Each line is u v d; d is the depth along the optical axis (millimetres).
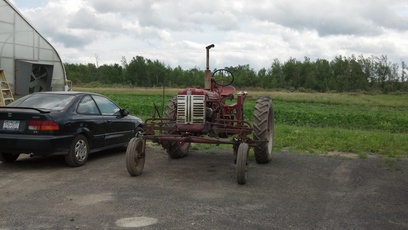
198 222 4828
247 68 97375
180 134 7496
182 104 7289
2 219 4902
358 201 5887
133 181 6891
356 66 96062
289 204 5664
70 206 5438
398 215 5258
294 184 6848
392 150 10375
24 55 13984
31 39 14266
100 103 9195
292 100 44781
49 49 15172
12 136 7473
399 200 5977
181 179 7098
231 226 4707
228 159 9125
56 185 6566
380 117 23047
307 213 5266
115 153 9828
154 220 4887
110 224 4738
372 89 91500
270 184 6820
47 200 5723
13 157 8555
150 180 6984
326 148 10641
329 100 44844
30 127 7492
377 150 10375
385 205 5707
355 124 19328
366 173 7801
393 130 17734
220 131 7340
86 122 8289
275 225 4777
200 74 92438
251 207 5480
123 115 9734
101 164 8375
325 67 103062
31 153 7594
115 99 36125
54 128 7527
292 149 10500
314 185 6801
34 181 6836
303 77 101500
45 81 15031
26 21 13992
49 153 7562
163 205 5508
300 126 17953
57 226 4664
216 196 6016
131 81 91062
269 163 8711
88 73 93312
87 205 5484
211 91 8117
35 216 5020
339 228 4723
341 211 5391
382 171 8023
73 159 7926
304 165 8516
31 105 8234
